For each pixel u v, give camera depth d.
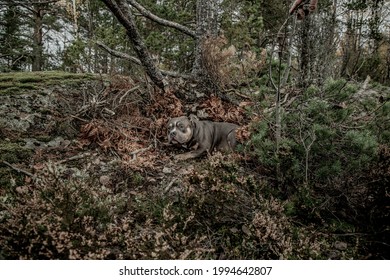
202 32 6.30
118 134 4.68
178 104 5.50
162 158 4.66
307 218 3.66
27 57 15.23
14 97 5.13
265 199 3.59
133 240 2.76
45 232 2.49
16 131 4.56
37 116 4.91
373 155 3.61
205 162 4.23
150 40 8.50
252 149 4.56
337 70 5.83
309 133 3.78
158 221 3.28
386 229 3.21
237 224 3.37
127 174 4.07
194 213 3.12
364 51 10.09
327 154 3.90
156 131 5.01
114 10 4.80
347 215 3.77
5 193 3.35
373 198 3.56
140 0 8.88
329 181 3.88
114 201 3.38
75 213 2.85
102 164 4.21
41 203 2.82
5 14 14.89
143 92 5.83
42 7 14.79
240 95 5.79
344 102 4.59
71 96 5.54
